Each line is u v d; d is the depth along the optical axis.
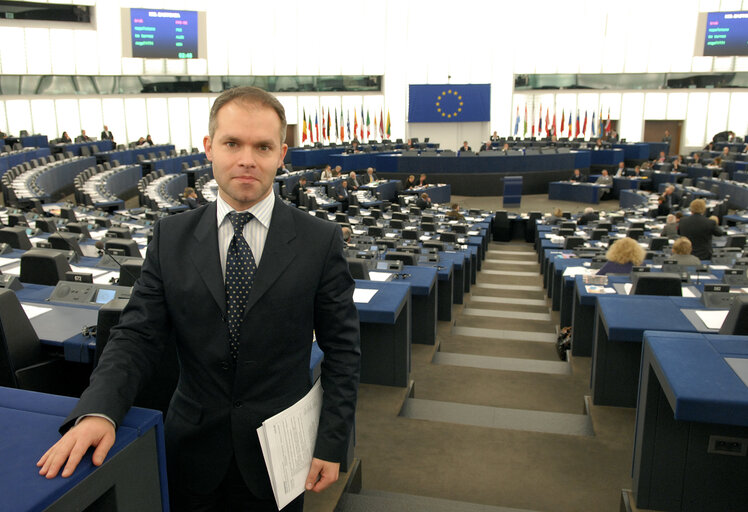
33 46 20.72
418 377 4.88
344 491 2.78
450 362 5.42
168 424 1.51
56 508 0.97
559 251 8.87
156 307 1.44
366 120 28.69
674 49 27.83
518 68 28.80
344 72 28.19
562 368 5.21
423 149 25.03
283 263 1.43
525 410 4.00
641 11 27.69
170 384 2.21
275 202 1.50
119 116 23.38
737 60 27.33
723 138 26.17
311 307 1.49
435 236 10.31
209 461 1.47
